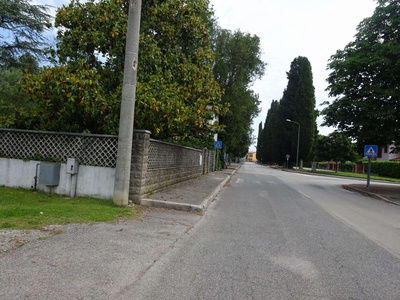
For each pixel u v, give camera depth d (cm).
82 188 860
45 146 897
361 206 1208
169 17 1158
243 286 381
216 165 3288
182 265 439
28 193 850
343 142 5644
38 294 322
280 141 5962
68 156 878
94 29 1038
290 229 710
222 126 1205
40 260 408
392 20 1742
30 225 552
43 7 1750
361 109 1772
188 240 568
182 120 942
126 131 775
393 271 459
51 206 696
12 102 1658
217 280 395
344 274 439
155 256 464
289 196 1368
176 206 843
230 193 1368
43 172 857
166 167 1155
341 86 1880
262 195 1351
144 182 881
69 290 337
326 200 1317
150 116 898
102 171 850
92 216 648
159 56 1109
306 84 5234
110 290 345
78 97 853
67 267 394
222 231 654
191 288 367
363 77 1878
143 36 1052
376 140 1945
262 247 552
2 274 361
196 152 1869
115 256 446
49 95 877
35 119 979
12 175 912
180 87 1088
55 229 545
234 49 3238
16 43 1742
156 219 703
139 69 1049
